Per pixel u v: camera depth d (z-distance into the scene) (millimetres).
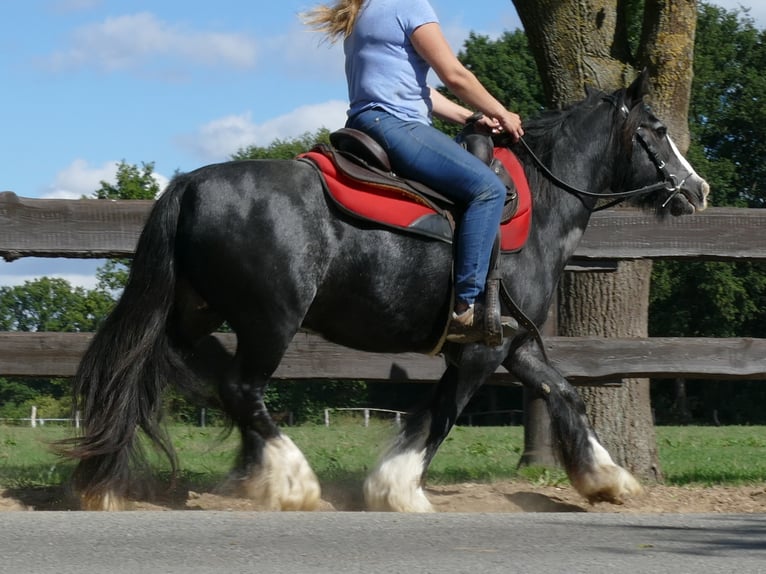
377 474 6414
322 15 6344
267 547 4449
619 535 4848
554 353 8023
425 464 6480
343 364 8016
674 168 7074
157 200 6094
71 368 7773
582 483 6836
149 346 5922
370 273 6133
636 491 6891
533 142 6867
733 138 47812
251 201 5910
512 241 6422
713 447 16141
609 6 8883
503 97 40344
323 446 12117
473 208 6168
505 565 4133
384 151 6219
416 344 6445
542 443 8758
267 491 6055
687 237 8211
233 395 6074
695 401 53938
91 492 5879
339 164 6094
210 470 8633
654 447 8844
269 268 5891
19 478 7469
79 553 4285
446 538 4711
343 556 4285
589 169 6906
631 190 7078
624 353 8055
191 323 6273
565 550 4461
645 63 8750
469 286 6195
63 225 7797
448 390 6559
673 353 8055
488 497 7176
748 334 48094
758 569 4090
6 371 7754
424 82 6363
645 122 7043
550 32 8836
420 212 6188
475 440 15469
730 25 47250
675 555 4359
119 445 5855
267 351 6004
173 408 6402
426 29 6215
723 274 42281
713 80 46062
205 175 6004
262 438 6125
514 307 6461
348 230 6094
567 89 8836
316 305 6191
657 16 8742
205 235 5879
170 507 6297
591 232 8164
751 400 52969
